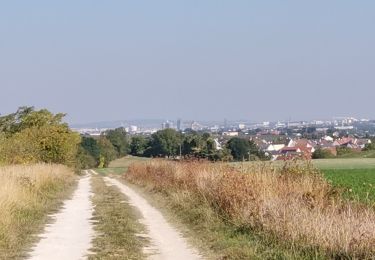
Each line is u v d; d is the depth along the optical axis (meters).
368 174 44.66
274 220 14.02
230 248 13.41
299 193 16.00
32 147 52.66
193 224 17.92
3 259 13.02
